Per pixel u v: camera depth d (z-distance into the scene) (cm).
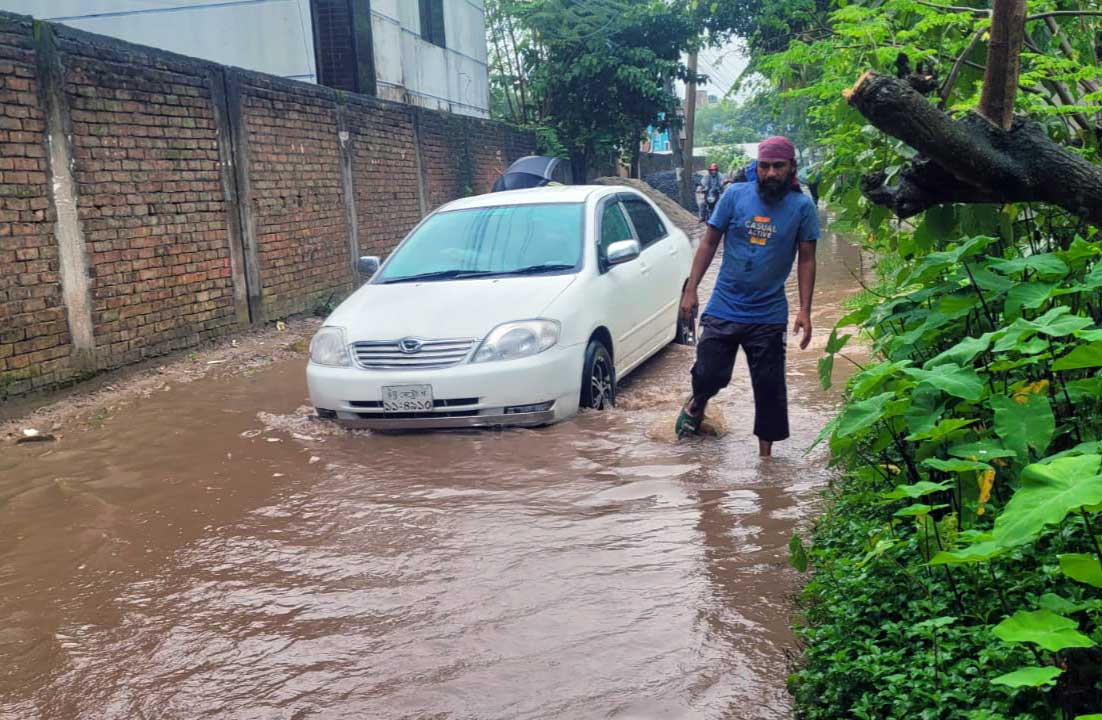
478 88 2469
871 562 363
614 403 757
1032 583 322
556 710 328
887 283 878
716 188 3114
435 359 673
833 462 458
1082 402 377
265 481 600
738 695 332
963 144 371
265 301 1196
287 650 384
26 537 525
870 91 372
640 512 514
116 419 778
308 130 1306
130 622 418
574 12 2700
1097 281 364
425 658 369
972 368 356
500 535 491
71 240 868
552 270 749
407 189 1659
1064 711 271
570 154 2822
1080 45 583
